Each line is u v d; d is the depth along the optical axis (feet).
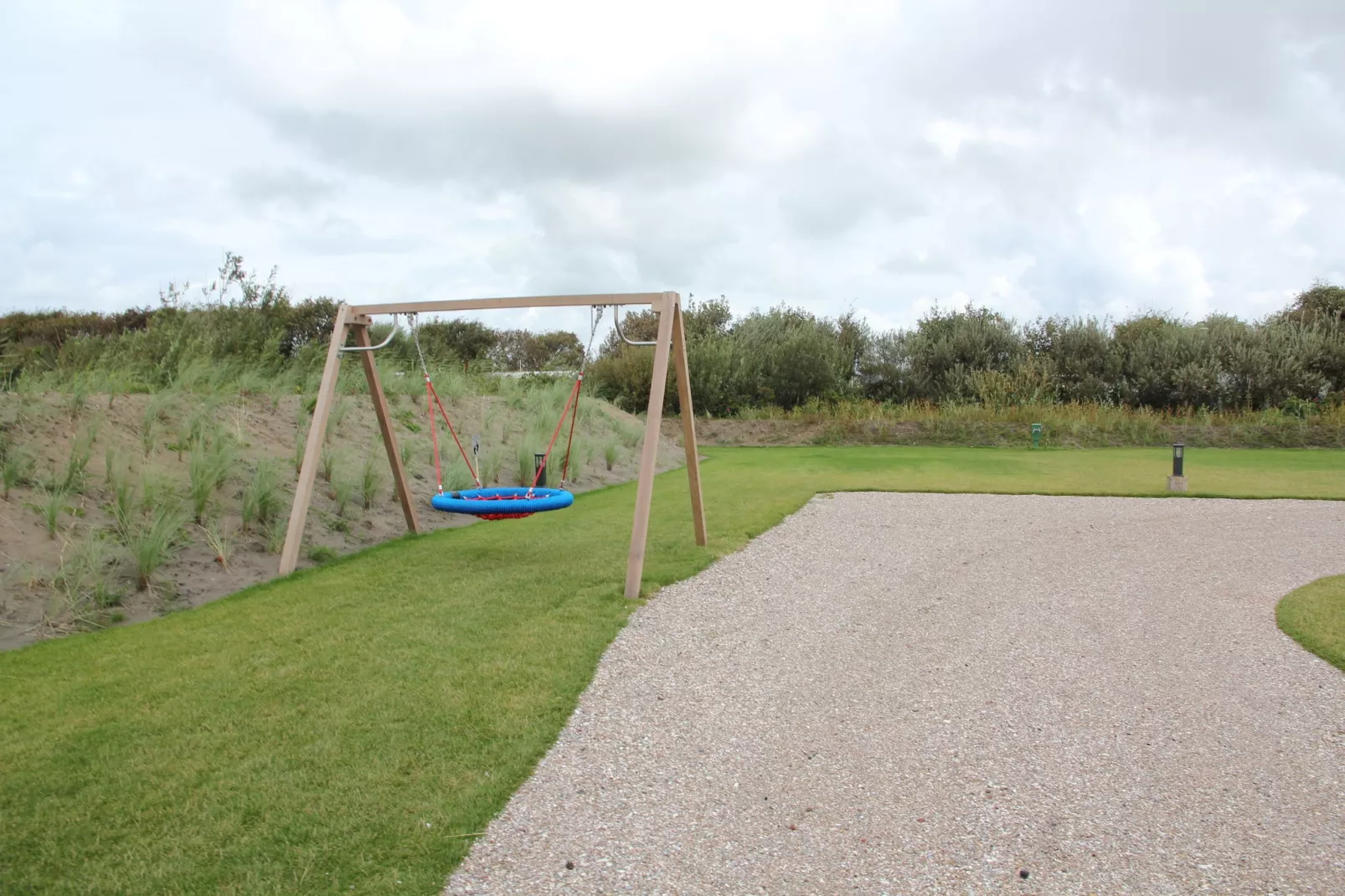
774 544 26.07
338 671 15.20
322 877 9.42
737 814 10.90
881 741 13.02
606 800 11.19
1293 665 16.26
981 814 10.94
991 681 15.48
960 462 48.62
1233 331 68.13
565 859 9.86
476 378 50.08
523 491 24.77
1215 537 27.68
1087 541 27.07
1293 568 23.58
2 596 17.57
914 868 9.78
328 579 21.40
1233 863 9.86
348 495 27.20
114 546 20.04
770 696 14.69
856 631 18.24
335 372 23.54
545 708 13.76
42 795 11.02
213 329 39.32
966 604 20.29
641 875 9.59
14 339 49.44
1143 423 60.85
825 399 70.49
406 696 14.16
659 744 12.82
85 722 13.09
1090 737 13.19
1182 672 15.96
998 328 74.84
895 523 29.73
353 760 11.99
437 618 18.25
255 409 31.68
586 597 19.92
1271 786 11.66
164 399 28.02
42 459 22.29
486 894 9.20
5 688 14.34
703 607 19.54
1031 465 47.24
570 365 73.31
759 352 74.28
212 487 23.52
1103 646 17.40
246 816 10.60
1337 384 66.80
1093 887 9.41
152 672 15.10
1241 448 56.95
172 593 19.57
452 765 11.91
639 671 15.64
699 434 64.64
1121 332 73.51
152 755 12.07
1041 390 67.97
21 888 9.15
